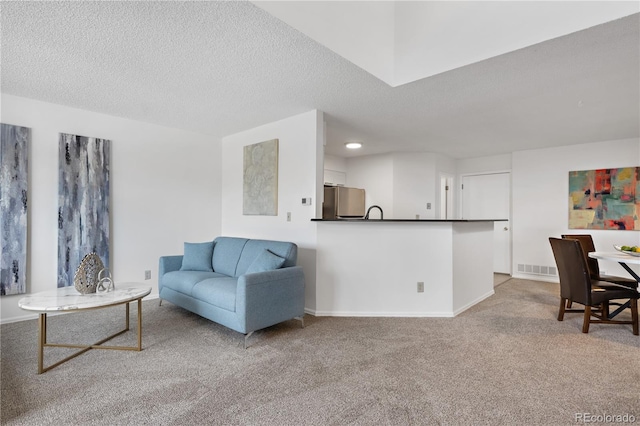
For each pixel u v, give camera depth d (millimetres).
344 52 2477
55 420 1734
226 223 4980
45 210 3498
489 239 4527
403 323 3311
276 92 3154
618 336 2939
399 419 1755
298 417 1769
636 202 4770
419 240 3580
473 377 2193
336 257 3619
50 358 2473
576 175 5266
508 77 2768
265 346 2719
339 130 4539
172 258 3984
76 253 3666
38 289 3453
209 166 4926
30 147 3402
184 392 2010
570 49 2297
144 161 4258
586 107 3518
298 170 3889
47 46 2328
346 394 1989
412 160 6121
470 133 4672
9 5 1855
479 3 2488
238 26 2080
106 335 2951
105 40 2242
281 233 4082
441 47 2680
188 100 3406
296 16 2121
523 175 5812
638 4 1876
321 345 2736
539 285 5148
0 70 2723
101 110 3760
